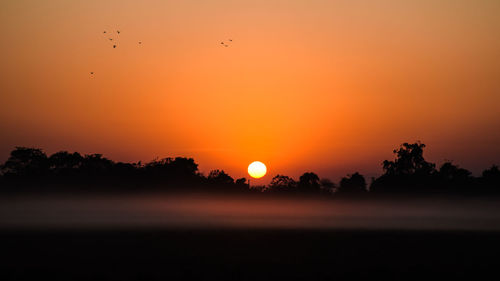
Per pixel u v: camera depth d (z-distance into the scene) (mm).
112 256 47719
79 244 56406
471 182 171250
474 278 39031
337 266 43562
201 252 51188
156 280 37688
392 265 44219
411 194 170000
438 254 50969
